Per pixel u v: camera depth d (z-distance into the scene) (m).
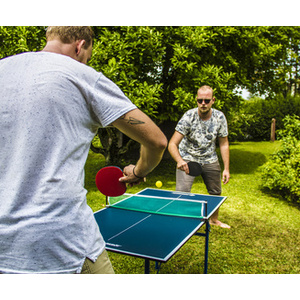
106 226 2.48
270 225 4.66
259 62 9.09
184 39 7.38
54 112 1.26
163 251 1.97
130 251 1.97
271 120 15.63
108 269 1.46
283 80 10.38
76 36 1.47
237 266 3.41
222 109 8.28
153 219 2.67
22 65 1.35
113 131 7.61
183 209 2.94
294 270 3.32
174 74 7.76
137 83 6.58
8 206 1.24
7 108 1.29
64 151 1.28
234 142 15.12
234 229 4.47
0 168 1.30
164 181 7.54
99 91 1.38
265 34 9.73
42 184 1.24
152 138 1.37
